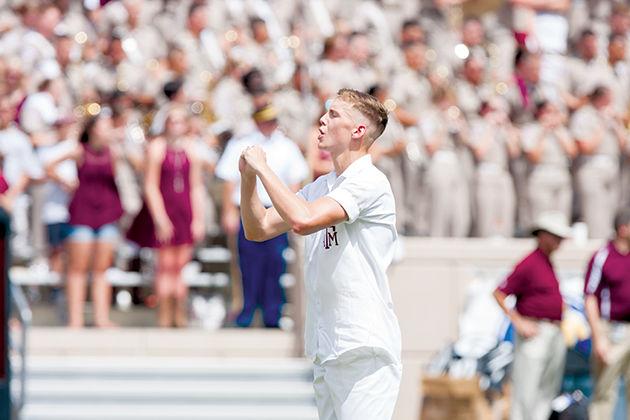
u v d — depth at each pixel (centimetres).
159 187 5509
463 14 6950
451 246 5806
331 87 5841
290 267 6000
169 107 5541
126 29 6312
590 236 6097
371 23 6656
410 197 5900
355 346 2828
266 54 6172
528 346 5075
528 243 5838
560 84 6372
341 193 2788
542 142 6012
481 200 5931
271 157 5403
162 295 5581
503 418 5381
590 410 5275
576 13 6981
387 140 5812
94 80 6028
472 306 5788
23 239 5750
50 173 5494
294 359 5616
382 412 2858
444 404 5406
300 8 6738
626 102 6512
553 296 5075
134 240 5566
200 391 5394
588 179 6081
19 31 6100
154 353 5550
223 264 6112
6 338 4250
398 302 5778
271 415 5384
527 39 6781
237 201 5550
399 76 5981
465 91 6041
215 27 6294
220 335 5597
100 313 5562
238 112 5947
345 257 2831
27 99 5631
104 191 5497
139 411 5356
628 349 5147
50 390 5328
